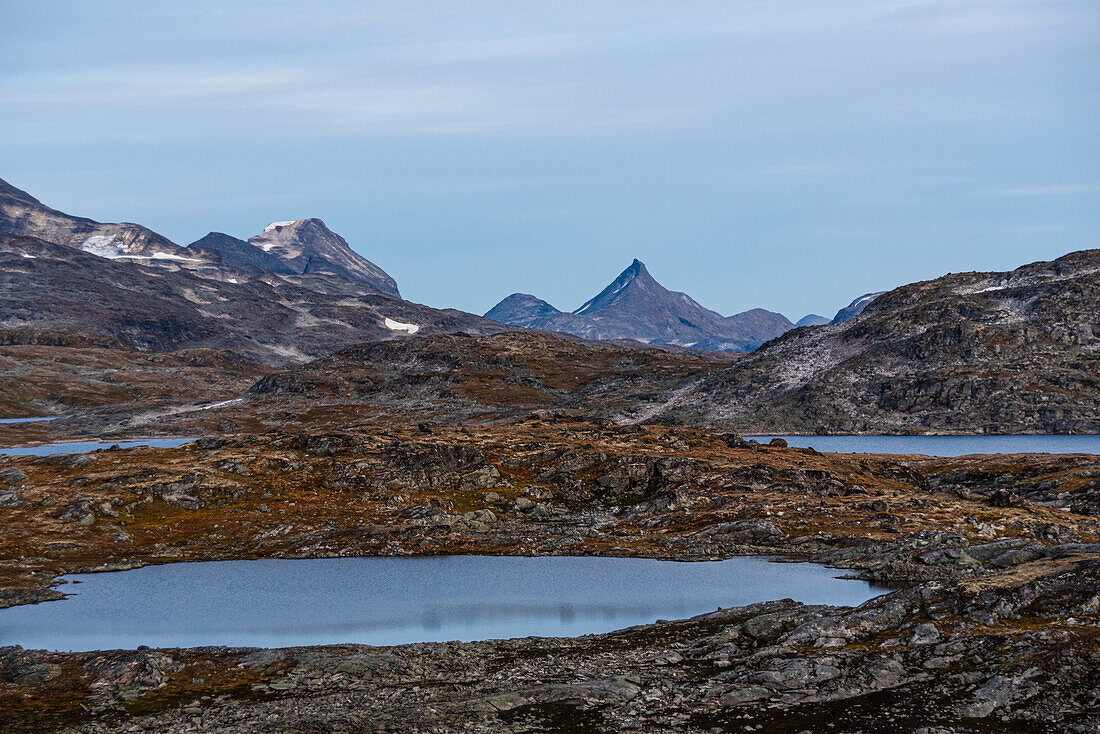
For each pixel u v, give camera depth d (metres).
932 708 57.88
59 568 116.88
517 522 145.88
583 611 92.31
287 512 145.00
